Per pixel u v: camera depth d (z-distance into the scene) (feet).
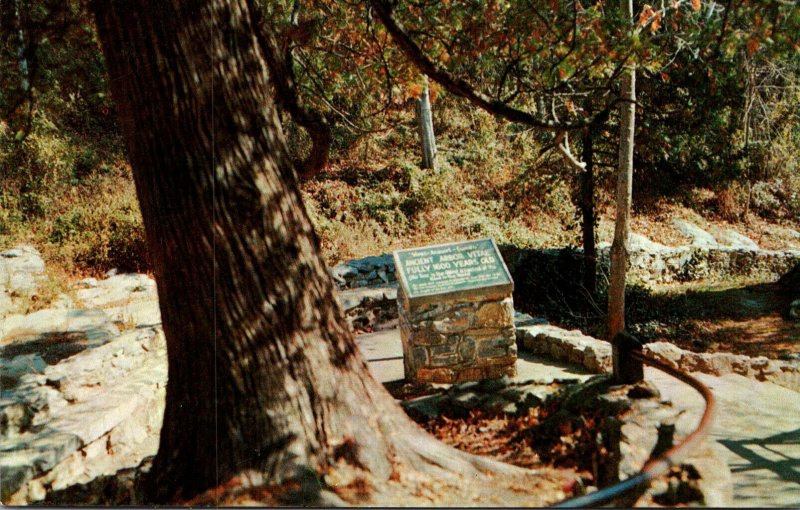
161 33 12.30
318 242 14.03
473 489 12.29
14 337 31.37
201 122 12.44
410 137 80.84
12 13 22.20
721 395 23.39
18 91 23.34
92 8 13.05
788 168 71.10
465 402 20.44
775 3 16.55
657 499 11.94
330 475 12.00
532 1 20.68
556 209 71.00
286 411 12.43
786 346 44.91
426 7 24.18
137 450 20.72
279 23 26.23
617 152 49.47
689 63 25.50
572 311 51.70
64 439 17.71
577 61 20.13
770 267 67.87
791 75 46.32
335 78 30.60
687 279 65.62
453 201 71.41
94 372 23.20
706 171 60.85
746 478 16.08
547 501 11.73
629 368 18.10
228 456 12.16
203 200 12.42
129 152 13.10
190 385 12.73
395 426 13.47
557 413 17.48
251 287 12.59
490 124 83.10
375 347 33.58
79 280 46.14
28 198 53.16
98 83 31.76
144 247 50.62
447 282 25.95
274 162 13.26
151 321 36.70
